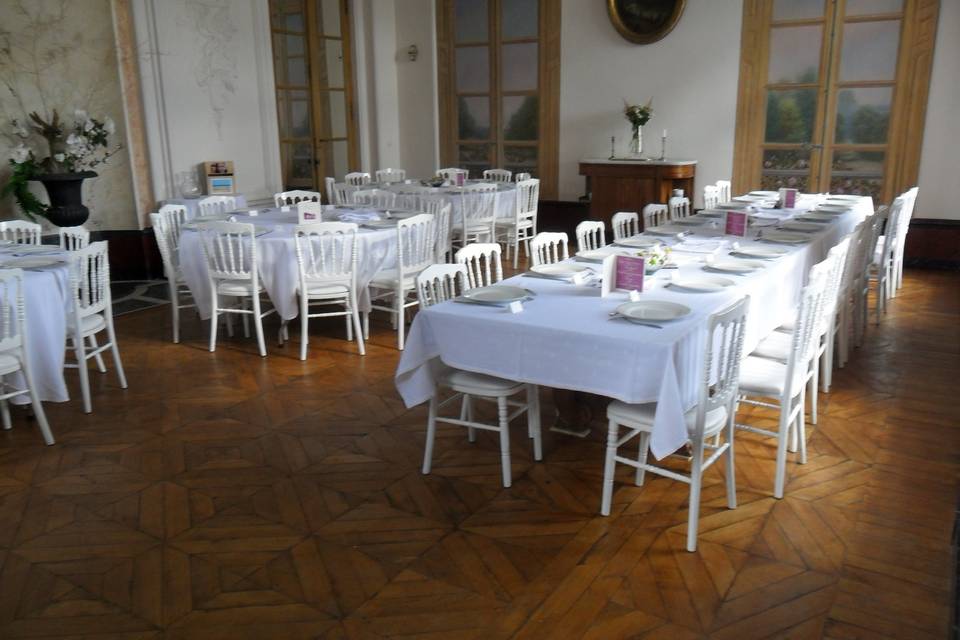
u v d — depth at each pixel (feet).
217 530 8.88
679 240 14.34
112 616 7.35
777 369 9.83
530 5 27.91
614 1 26.22
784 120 24.88
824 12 23.58
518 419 12.00
